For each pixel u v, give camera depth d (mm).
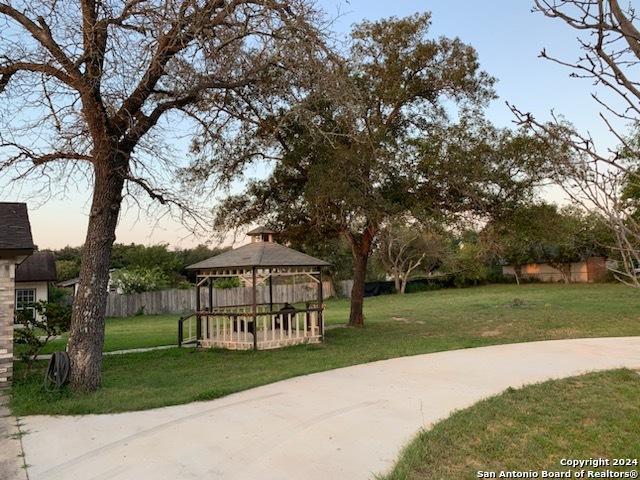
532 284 47094
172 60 9109
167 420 6605
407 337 15109
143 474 4844
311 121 10102
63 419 6789
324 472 4758
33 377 9883
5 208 11523
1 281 9766
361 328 17906
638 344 11953
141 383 9109
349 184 13500
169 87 9945
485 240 17562
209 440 5766
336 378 8930
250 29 9117
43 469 5051
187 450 5453
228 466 4988
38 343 10219
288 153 14359
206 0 8781
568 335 14469
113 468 5016
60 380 8070
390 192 14500
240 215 17469
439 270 49750
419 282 45906
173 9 8219
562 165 2680
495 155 14555
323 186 13227
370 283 43062
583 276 45969
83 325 8375
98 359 8453
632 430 5797
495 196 15141
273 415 6684
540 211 14938
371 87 15492
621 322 16703
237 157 14922
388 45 15797
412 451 5109
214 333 15523
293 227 17875
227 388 8219
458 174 14117
